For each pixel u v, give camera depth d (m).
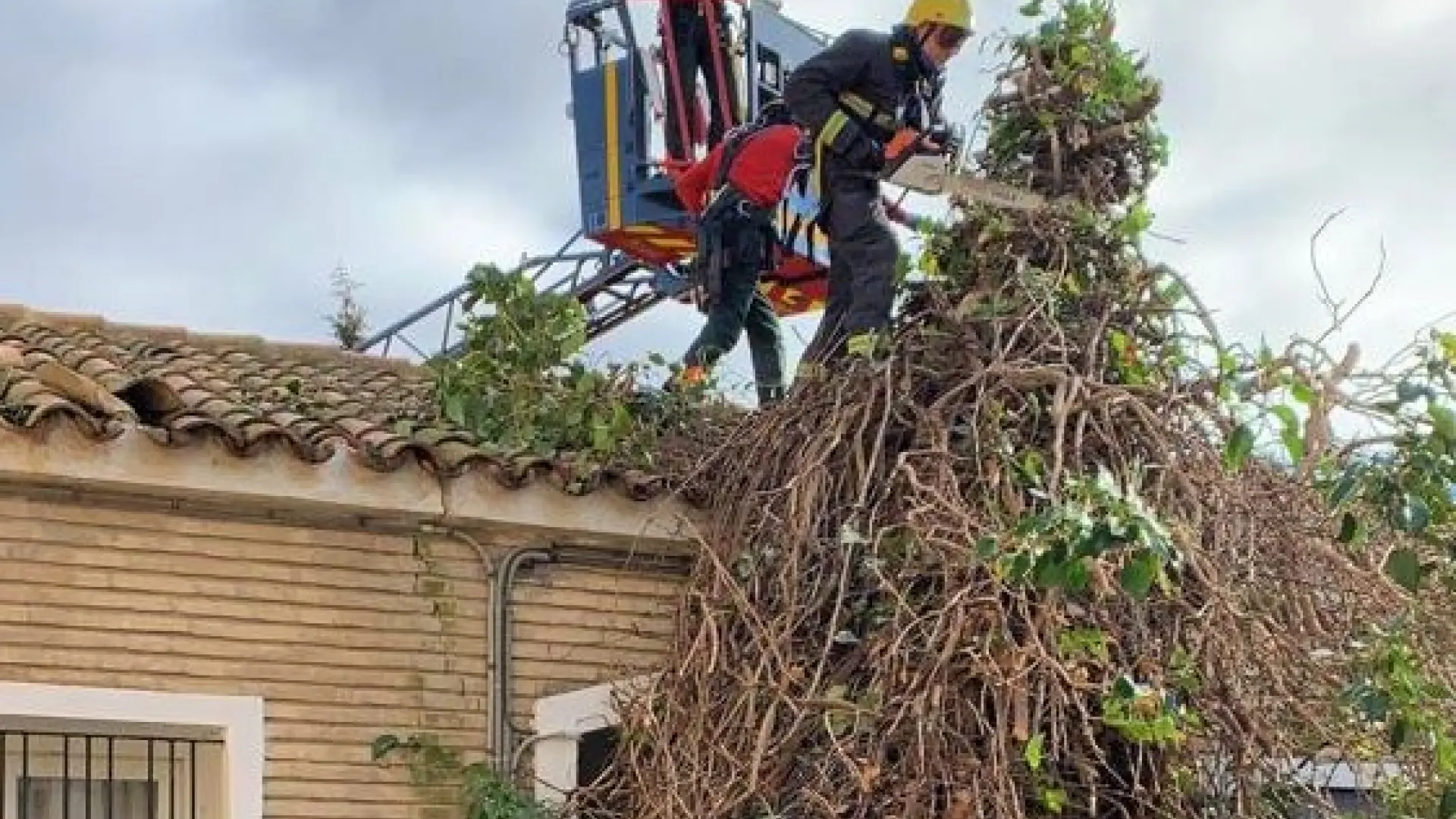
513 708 8.34
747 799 7.36
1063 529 6.34
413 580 8.22
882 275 8.79
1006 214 8.27
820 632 7.68
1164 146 8.67
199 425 7.62
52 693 7.39
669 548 8.69
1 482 7.41
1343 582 7.60
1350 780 8.06
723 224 10.16
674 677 7.98
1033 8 8.59
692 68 13.59
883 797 7.06
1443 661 7.43
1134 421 7.67
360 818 7.94
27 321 10.54
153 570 7.68
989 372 7.70
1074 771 7.33
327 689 7.96
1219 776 7.29
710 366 10.05
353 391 10.12
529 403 8.99
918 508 7.29
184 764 7.79
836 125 9.01
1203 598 7.29
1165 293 8.05
